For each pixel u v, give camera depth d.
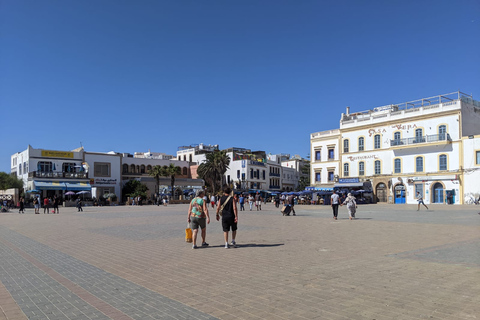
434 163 51.16
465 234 13.61
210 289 6.43
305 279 6.96
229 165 84.44
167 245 11.70
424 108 52.25
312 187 64.25
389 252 9.79
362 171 59.22
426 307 5.27
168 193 74.06
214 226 17.95
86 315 5.25
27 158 61.00
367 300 5.64
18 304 5.82
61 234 15.69
